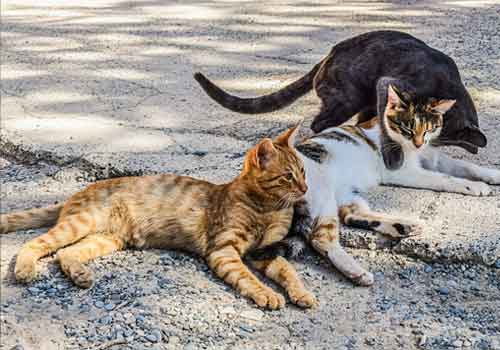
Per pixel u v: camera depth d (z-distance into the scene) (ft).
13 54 10.67
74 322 6.28
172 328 6.23
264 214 6.78
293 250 6.85
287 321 6.30
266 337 6.18
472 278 6.59
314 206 6.94
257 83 9.45
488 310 6.35
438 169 7.64
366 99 7.94
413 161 7.41
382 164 7.43
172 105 9.04
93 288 6.54
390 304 6.42
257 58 10.15
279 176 6.70
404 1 12.14
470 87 8.96
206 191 6.90
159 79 9.69
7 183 7.80
